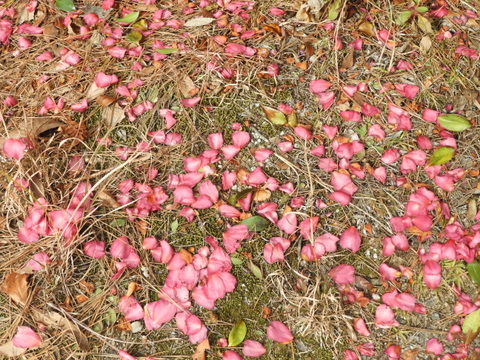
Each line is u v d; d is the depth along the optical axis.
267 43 1.09
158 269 0.94
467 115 1.05
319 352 0.90
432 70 1.08
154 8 1.14
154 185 0.99
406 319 0.92
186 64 1.07
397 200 0.99
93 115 1.04
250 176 0.98
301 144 1.02
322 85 1.05
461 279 0.94
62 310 0.90
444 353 0.90
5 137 1.00
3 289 0.92
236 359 0.89
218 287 0.91
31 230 0.93
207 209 0.97
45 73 1.07
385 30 1.11
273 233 0.96
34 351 0.89
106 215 0.96
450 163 1.01
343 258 0.95
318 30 1.11
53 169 0.99
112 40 1.09
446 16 1.14
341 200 0.97
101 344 0.90
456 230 0.96
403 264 0.95
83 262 0.94
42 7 1.14
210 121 1.03
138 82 1.05
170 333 0.91
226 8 1.14
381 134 1.02
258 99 1.05
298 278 0.94
